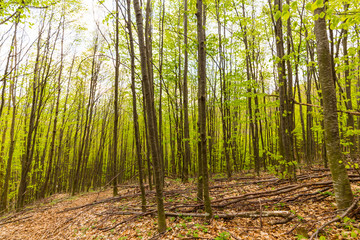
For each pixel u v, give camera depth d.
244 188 7.41
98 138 21.77
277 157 6.71
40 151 16.77
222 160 19.39
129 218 6.02
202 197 6.00
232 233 4.20
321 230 3.64
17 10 5.05
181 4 11.44
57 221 7.62
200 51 5.00
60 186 22.62
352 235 3.08
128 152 26.30
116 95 9.64
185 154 12.45
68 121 16.05
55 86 12.71
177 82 13.49
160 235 4.51
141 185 6.18
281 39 6.65
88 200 10.47
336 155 3.87
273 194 5.73
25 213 9.87
